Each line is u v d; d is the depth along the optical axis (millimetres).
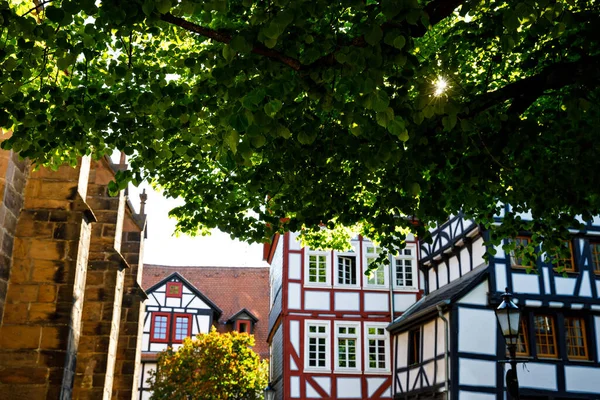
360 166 7102
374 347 25562
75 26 6461
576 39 6332
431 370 20969
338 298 25953
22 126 6176
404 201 7055
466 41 6633
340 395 24844
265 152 7020
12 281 10086
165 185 9852
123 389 16453
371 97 4457
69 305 10109
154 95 5875
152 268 45906
